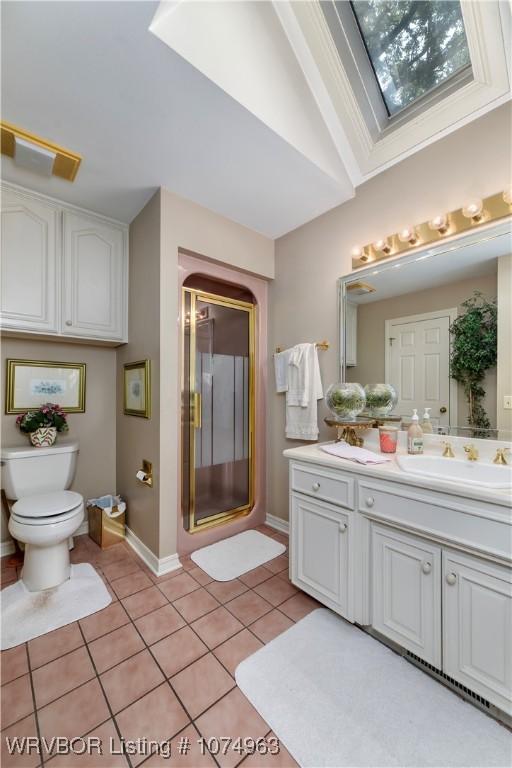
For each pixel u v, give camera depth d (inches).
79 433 96.5
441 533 45.4
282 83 61.0
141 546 83.6
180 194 78.9
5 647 53.6
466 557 43.5
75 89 50.0
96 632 57.2
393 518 51.0
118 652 52.9
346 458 60.8
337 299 83.7
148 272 81.4
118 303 91.5
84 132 58.8
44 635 56.2
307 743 39.6
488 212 56.8
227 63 51.4
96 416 99.8
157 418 76.8
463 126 60.5
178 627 58.5
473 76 56.6
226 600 66.2
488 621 41.3
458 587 44.1
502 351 55.4
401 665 50.8
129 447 92.5
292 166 68.9
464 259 60.2
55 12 39.6
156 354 77.2
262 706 44.1
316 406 87.9
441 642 45.8
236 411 100.8
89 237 86.5
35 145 61.5
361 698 45.3
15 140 60.1
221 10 50.6
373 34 61.2
